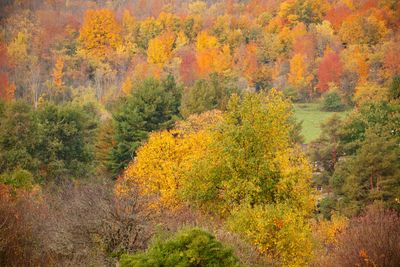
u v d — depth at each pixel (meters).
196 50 119.31
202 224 18.00
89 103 94.12
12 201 15.73
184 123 42.31
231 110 20.80
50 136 56.53
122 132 53.09
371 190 39.25
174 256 7.91
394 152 41.38
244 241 15.88
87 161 58.88
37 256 13.63
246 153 19.77
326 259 18.52
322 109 90.81
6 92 102.75
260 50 115.31
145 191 20.83
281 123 20.19
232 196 19.53
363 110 60.44
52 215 17.38
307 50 110.94
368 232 14.84
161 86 58.09
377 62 96.12
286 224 16.48
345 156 51.91
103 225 15.11
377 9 116.12
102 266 14.44
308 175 19.56
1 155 50.25
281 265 16.47
